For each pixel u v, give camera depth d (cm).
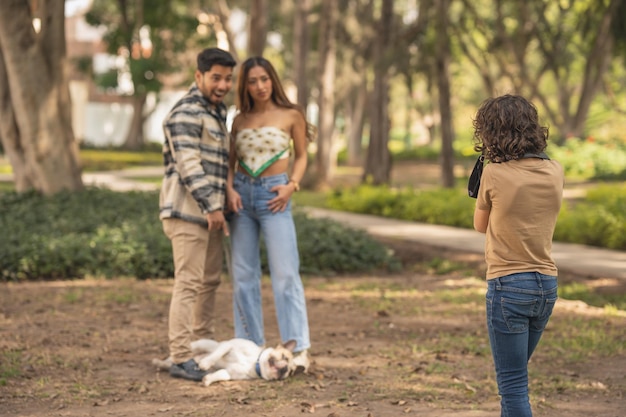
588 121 5625
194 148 639
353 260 1275
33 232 1312
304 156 689
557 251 1385
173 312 657
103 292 1050
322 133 2912
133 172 3866
